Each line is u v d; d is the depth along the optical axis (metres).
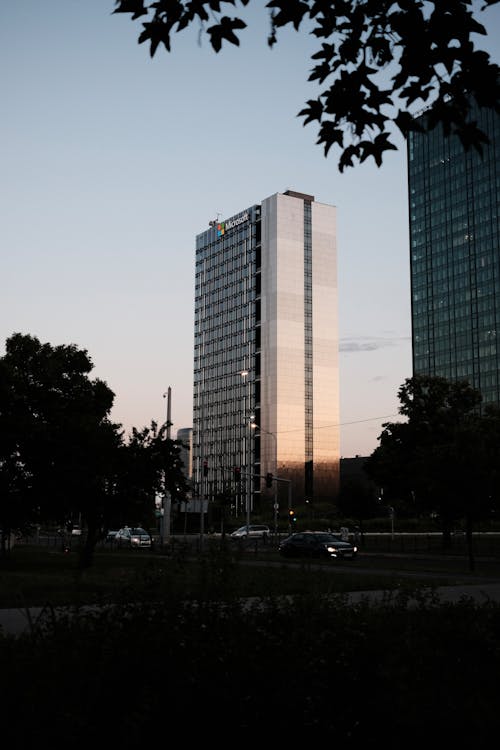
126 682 5.41
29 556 43.88
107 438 33.44
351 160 6.48
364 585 19.50
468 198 170.50
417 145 184.00
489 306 163.50
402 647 7.07
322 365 185.00
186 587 7.10
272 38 6.00
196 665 5.67
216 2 5.67
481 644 7.89
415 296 180.88
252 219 194.12
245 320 192.62
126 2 5.66
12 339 38.00
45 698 5.23
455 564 39.38
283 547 45.41
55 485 32.75
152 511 35.06
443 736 5.43
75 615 6.94
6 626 11.95
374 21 6.00
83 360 38.47
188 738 5.22
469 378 166.12
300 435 179.00
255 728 5.30
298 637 6.36
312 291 187.00
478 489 32.00
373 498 79.38
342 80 6.16
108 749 5.01
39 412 36.06
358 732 5.45
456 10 5.68
